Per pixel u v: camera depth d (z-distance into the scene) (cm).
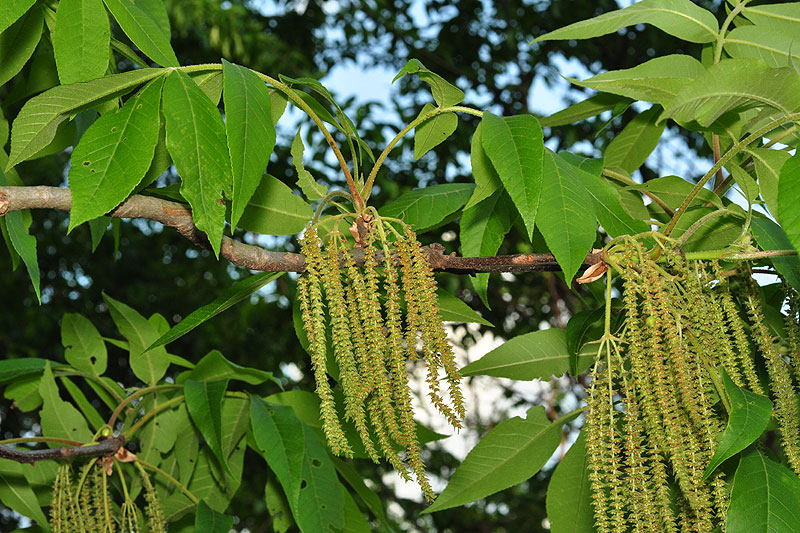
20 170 375
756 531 98
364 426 100
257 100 99
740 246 108
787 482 99
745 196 111
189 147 97
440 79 106
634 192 122
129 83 100
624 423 102
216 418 116
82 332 130
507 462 118
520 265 106
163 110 98
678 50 337
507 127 102
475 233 120
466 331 351
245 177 97
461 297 348
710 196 118
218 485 130
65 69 101
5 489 125
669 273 109
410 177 330
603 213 109
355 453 124
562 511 116
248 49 346
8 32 111
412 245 101
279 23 392
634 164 130
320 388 100
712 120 108
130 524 118
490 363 120
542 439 119
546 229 99
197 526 116
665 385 100
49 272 411
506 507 426
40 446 243
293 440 114
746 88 105
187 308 403
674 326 102
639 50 352
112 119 98
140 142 97
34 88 121
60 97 100
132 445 228
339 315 100
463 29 372
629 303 102
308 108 106
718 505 100
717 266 107
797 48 115
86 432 126
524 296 354
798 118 105
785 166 94
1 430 388
